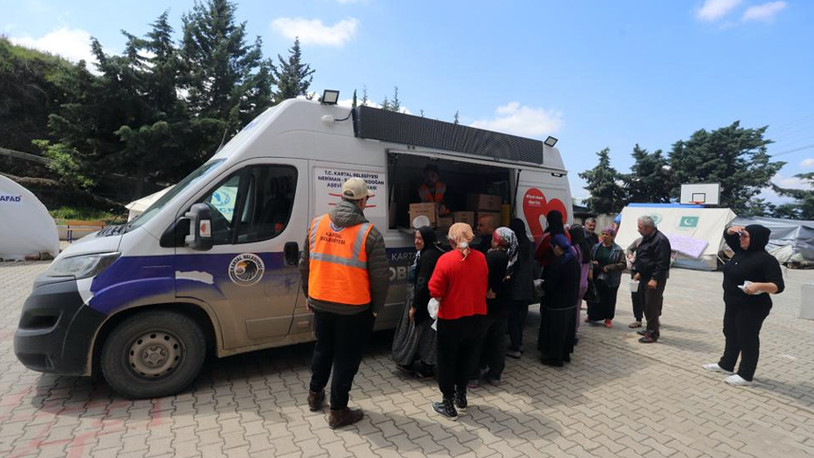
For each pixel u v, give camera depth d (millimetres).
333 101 4934
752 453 3461
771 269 4656
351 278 3402
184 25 25656
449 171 6910
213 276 4066
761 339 7020
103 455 3047
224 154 4648
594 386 4703
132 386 3818
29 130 24844
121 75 21359
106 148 21703
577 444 3475
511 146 6527
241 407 3832
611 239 7281
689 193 23953
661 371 5223
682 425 3881
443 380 3775
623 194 34750
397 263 5262
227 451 3148
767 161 32312
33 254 12070
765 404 4387
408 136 5391
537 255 5484
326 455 3152
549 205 6980
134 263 3764
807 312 8672
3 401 3814
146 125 21125
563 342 5195
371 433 3492
